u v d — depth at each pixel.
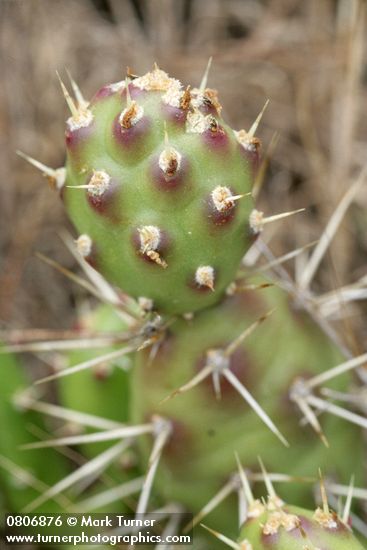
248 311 0.20
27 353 0.28
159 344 0.20
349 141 0.28
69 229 0.30
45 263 0.30
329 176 0.29
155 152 0.18
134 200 0.18
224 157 0.18
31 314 0.30
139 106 0.18
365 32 0.30
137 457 0.23
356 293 0.23
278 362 0.20
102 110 0.18
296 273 0.28
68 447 0.24
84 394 0.23
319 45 0.30
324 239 0.22
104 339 0.21
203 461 0.20
